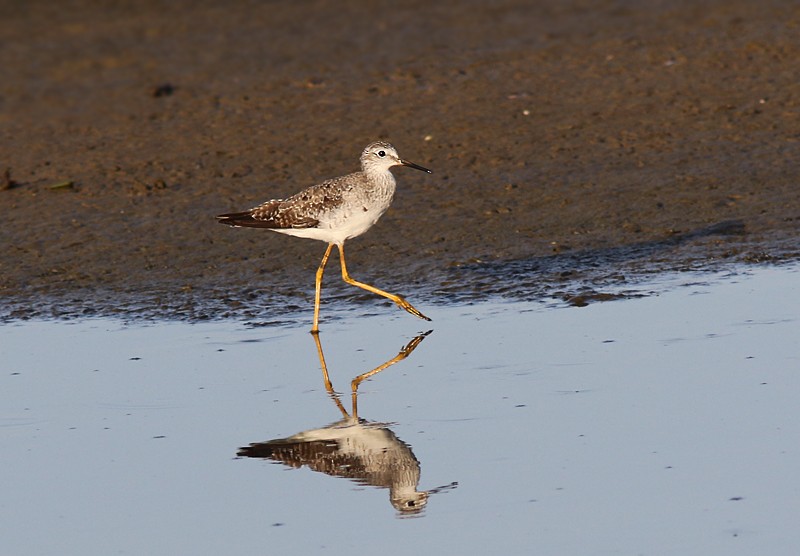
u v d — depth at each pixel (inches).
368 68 964.0
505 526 346.3
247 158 773.3
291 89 919.7
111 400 452.4
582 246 618.5
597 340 495.8
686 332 499.8
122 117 876.0
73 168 770.8
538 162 740.0
